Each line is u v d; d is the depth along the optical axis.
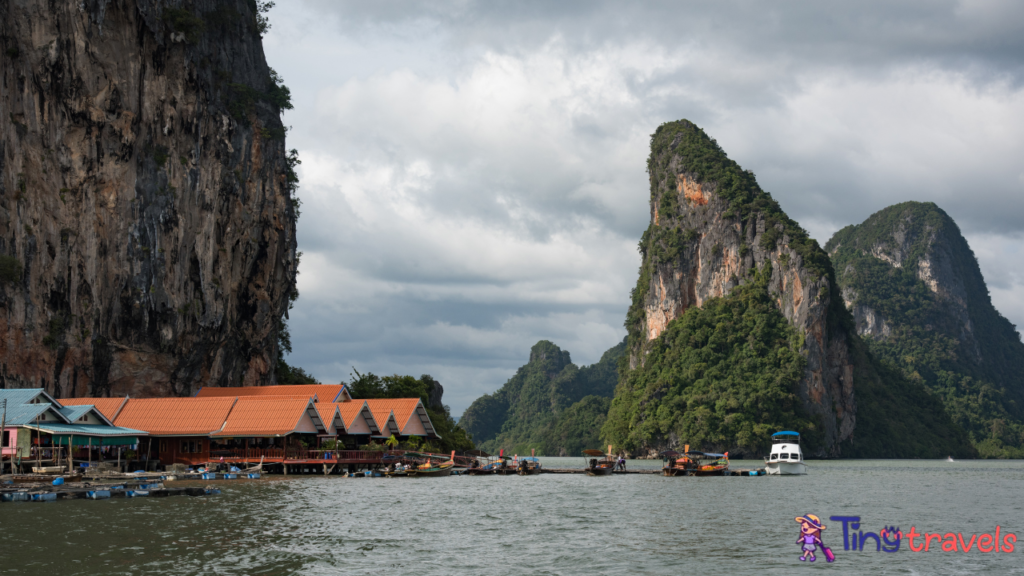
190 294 92.19
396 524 39.94
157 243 87.69
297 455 73.00
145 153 88.38
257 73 108.50
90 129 83.75
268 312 106.31
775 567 30.12
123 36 86.31
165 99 90.12
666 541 35.78
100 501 45.56
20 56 78.94
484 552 32.56
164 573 27.41
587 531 38.72
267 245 105.25
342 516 42.25
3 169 76.88
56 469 54.28
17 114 79.06
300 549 32.22
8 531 34.53
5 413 54.41
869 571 29.58
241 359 104.44
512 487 66.44
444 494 57.16
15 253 77.25
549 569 29.42
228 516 40.47
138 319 86.12
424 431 90.19
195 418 71.12
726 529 39.72
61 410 60.28
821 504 53.22
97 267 83.75
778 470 93.19
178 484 57.16
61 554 29.97
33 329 77.81
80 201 82.81
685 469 87.94
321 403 77.31
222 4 101.00
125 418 71.56
